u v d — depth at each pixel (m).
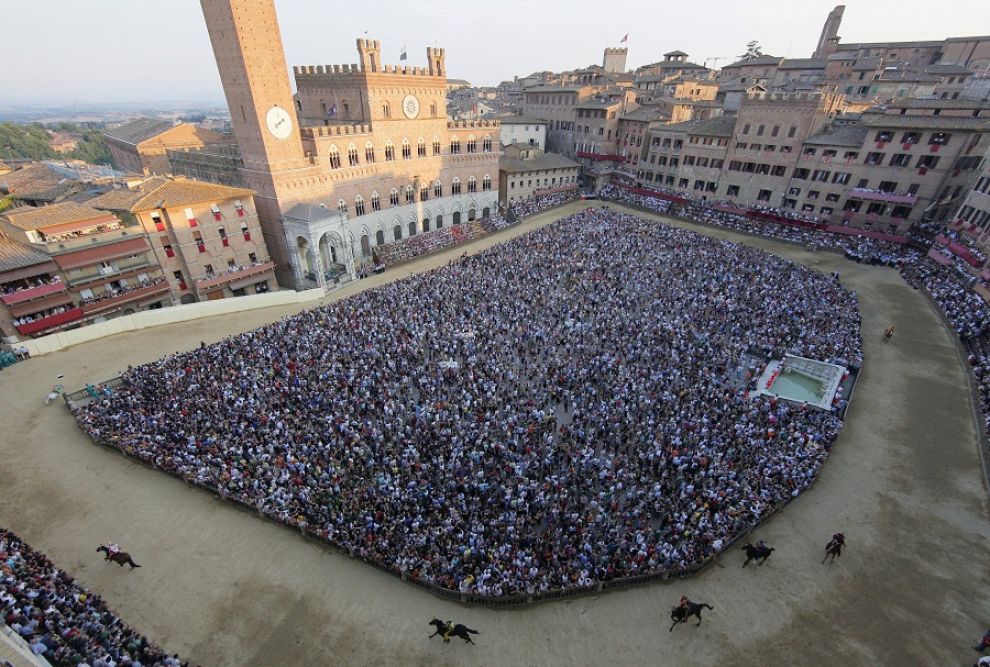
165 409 33.75
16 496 28.39
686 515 26.48
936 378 40.88
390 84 69.44
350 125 66.62
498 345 44.28
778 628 22.27
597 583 23.41
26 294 44.00
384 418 34.03
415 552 24.48
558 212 96.44
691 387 37.59
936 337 47.00
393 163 74.25
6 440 32.84
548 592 22.97
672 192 97.56
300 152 62.03
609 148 107.75
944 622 22.48
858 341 45.06
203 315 52.88
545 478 29.62
